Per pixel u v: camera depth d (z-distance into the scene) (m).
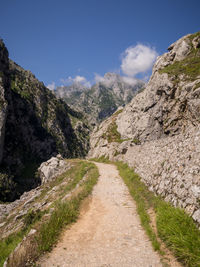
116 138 62.00
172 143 12.95
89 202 13.51
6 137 122.50
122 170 27.02
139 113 55.41
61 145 176.62
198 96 31.30
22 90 185.00
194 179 8.46
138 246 7.30
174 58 49.25
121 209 12.06
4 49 124.19
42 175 44.75
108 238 8.11
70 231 8.89
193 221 7.27
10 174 98.94
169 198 10.30
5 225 22.20
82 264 6.12
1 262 7.17
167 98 41.75
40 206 18.47
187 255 5.82
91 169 28.94
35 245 7.02
